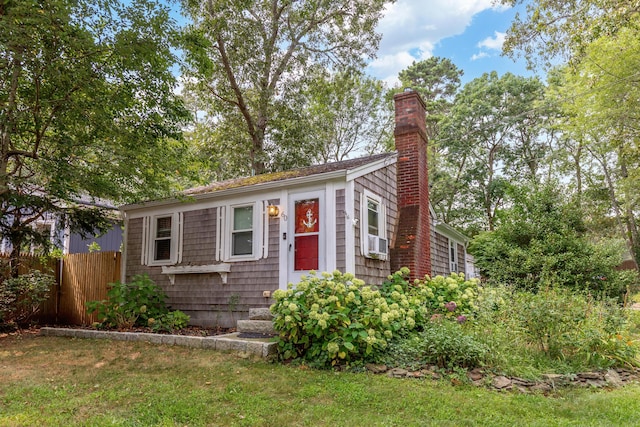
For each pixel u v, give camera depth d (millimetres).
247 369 5039
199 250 8820
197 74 13148
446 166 27312
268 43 17234
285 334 5602
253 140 18312
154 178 8539
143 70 7605
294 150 18656
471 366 4902
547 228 12109
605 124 16859
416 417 3594
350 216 7316
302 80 18500
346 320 5238
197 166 12180
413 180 9453
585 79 16844
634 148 17141
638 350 5648
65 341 6809
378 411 3748
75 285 10047
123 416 3668
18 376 4914
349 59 18750
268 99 17391
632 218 24438
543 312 5535
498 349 5090
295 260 7688
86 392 4352
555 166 28016
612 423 3443
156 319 7738
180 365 5250
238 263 8273
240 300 8117
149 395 4215
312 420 3549
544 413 3707
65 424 3455
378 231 8484
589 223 22719
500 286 8945
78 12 7031
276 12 17922
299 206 7855
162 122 8461
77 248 13891
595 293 10352
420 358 5129
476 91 28547
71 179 7453
